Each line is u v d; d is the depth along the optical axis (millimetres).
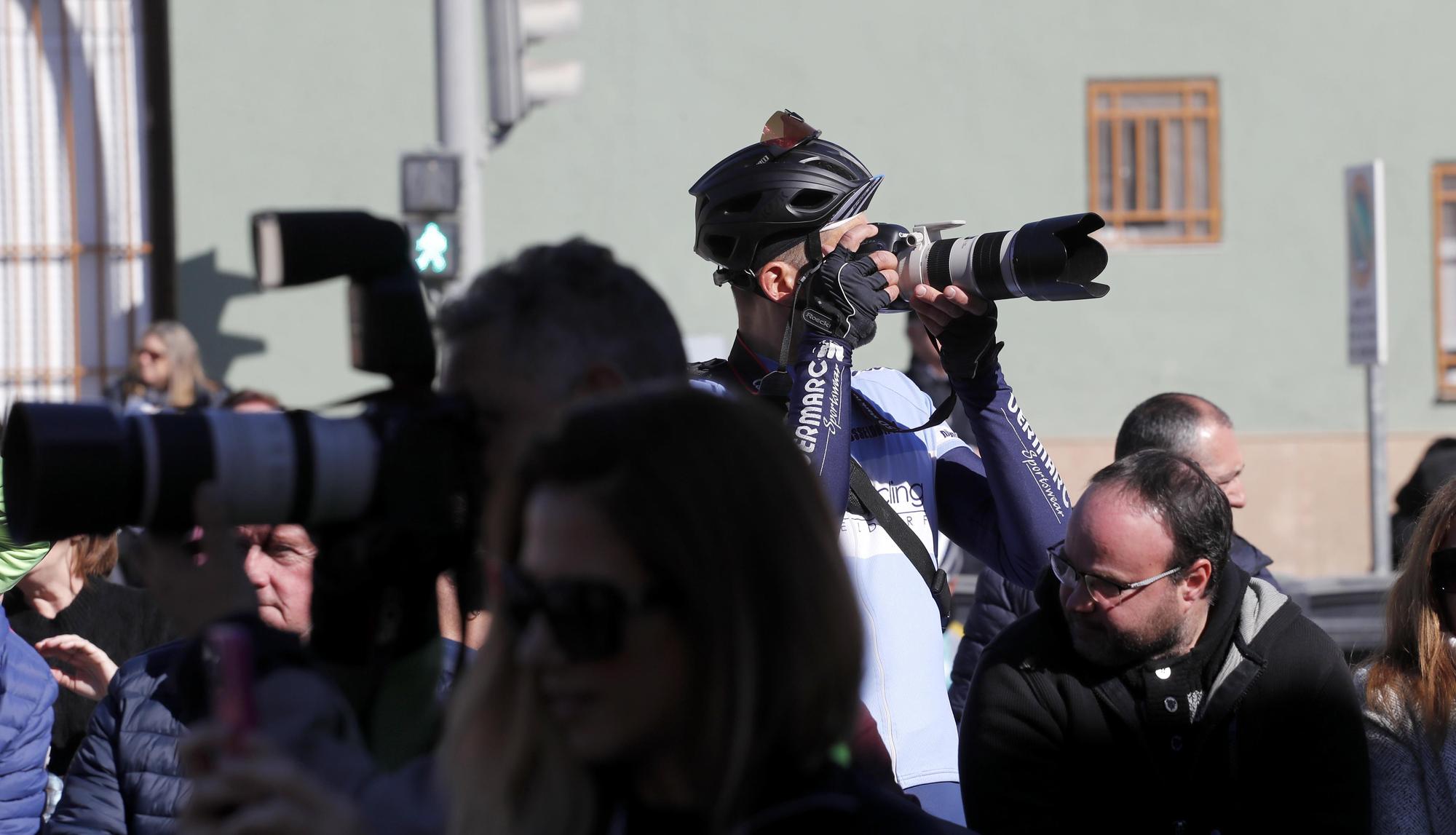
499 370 3424
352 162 22016
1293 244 23109
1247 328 23125
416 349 3609
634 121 22469
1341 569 23203
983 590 8211
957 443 5820
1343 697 5688
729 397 2828
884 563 5191
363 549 3354
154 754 5273
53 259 21891
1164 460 5738
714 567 2621
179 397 17359
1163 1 22719
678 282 22656
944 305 5305
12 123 21703
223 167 21875
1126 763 5691
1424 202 23016
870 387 5609
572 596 2633
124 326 22062
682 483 2641
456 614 4258
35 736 6332
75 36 21734
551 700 2766
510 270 3549
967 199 22766
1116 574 5543
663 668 2648
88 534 3182
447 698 3562
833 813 2713
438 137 15406
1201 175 23016
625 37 22375
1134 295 23031
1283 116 22938
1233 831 5621
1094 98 22844
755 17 22484
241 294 22031
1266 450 23125
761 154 5203
